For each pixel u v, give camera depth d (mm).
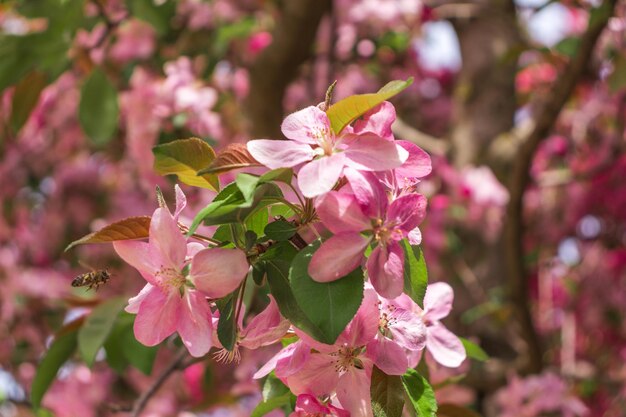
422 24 2004
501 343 1732
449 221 1822
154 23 1412
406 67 2160
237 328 783
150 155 1431
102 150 1885
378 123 786
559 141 2141
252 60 1610
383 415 789
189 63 1553
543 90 1989
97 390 1821
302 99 1921
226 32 1549
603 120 2137
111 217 1865
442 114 2221
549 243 2143
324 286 767
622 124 2125
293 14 1491
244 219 776
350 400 792
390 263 773
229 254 770
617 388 1851
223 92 1578
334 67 1933
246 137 1581
